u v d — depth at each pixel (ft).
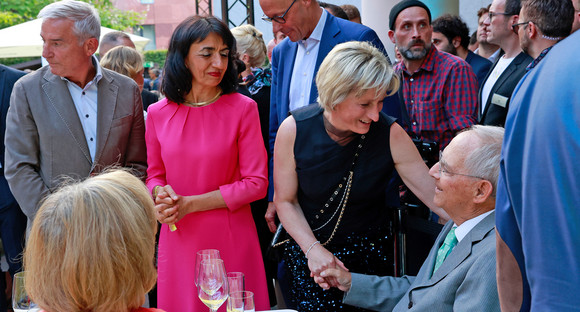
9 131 8.82
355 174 7.31
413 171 7.38
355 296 7.02
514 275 3.14
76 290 3.91
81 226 3.91
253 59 13.25
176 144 7.91
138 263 4.09
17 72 11.07
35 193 8.64
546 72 2.67
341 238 7.61
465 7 27.86
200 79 7.79
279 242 8.29
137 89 9.53
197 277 6.11
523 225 2.69
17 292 5.81
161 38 74.38
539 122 2.60
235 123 8.02
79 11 8.69
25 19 61.16
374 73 6.59
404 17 11.89
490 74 12.42
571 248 2.46
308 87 9.65
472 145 5.97
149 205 4.37
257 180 8.02
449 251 6.52
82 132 8.96
